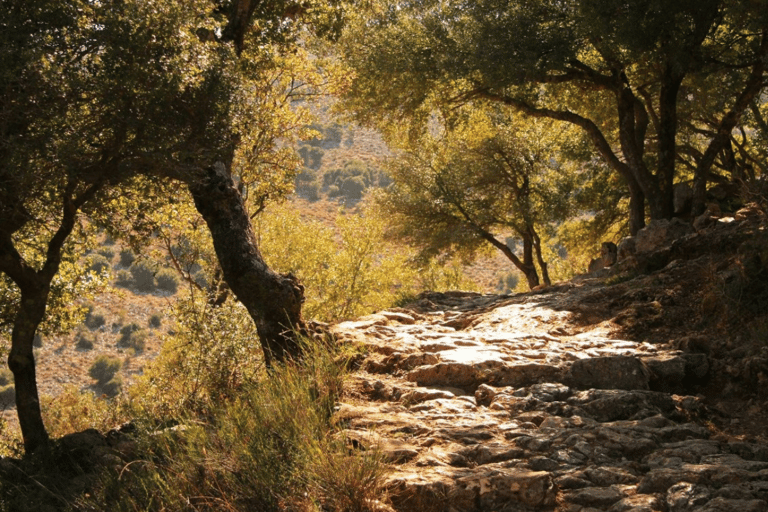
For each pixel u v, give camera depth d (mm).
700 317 7754
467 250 27578
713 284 7934
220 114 7648
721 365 6312
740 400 5832
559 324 8953
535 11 16047
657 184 16828
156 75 6973
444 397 5867
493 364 6477
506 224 25984
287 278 8266
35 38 6559
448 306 13438
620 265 12367
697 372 6266
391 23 19328
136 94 6934
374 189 28203
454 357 6695
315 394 5719
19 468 6465
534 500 3979
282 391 5496
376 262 32312
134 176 7793
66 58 6789
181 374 9000
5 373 37906
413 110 20375
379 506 3969
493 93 18812
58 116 6531
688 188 17500
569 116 18312
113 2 6906
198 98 7535
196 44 7457
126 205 9094
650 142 23578
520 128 26344
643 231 13344
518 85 17312
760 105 23672
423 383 6426
